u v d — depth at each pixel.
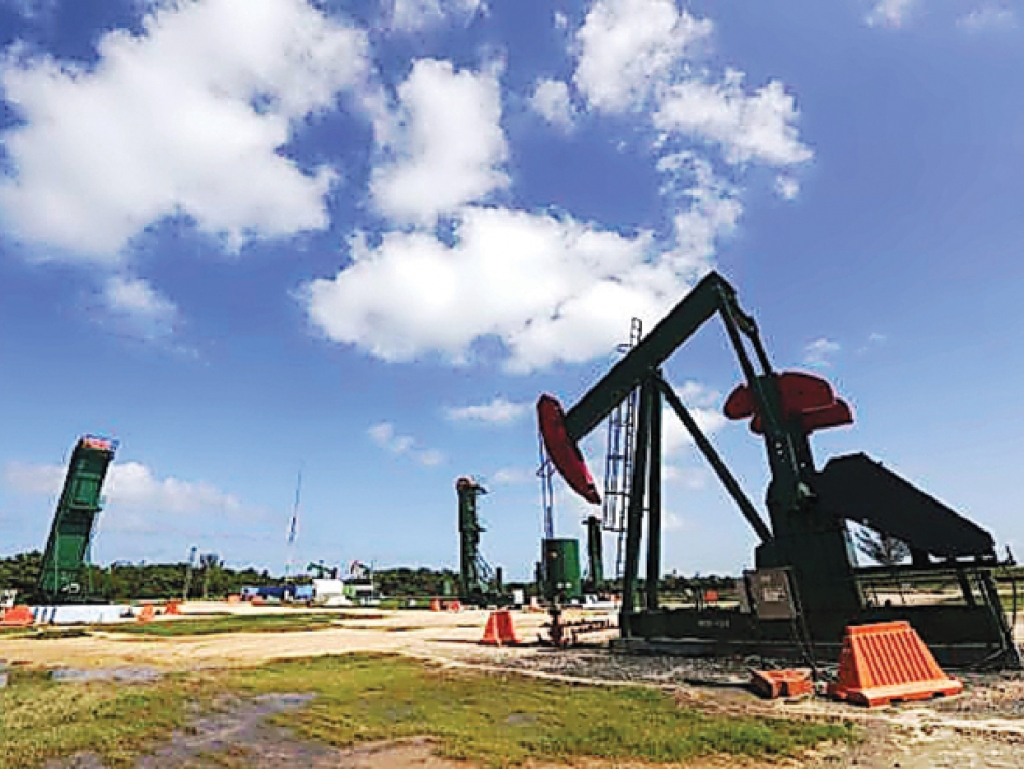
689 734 7.79
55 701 11.52
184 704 10.95
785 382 15.67
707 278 16.75
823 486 14.11
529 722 8.94
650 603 17.27
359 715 9.73
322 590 85.12
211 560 104.56
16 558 84.38
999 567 12.09
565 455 19.25
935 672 10.13
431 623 35.72
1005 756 6.77
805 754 6.99
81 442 43.03
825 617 13.62
